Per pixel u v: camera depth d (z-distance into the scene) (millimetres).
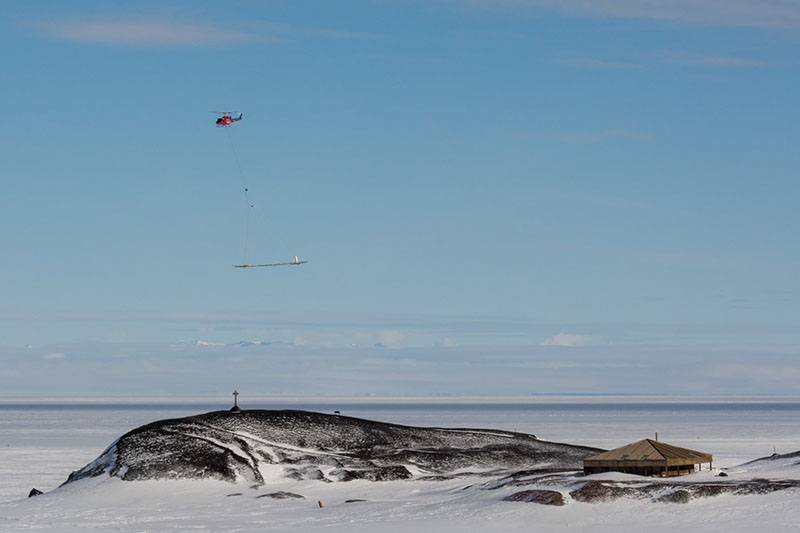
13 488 146750
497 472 133625
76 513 112688
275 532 99000
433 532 97375
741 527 93562
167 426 143125
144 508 115062
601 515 100750
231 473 129250
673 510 100500
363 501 116500
